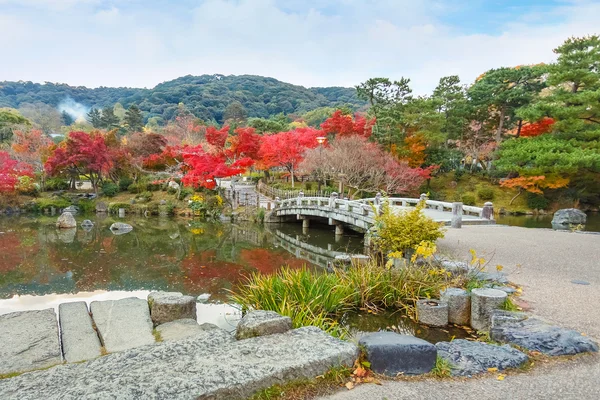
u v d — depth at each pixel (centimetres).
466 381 328
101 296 915
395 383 320
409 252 843
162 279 1080
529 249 967
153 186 3116
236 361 307
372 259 821
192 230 2148
